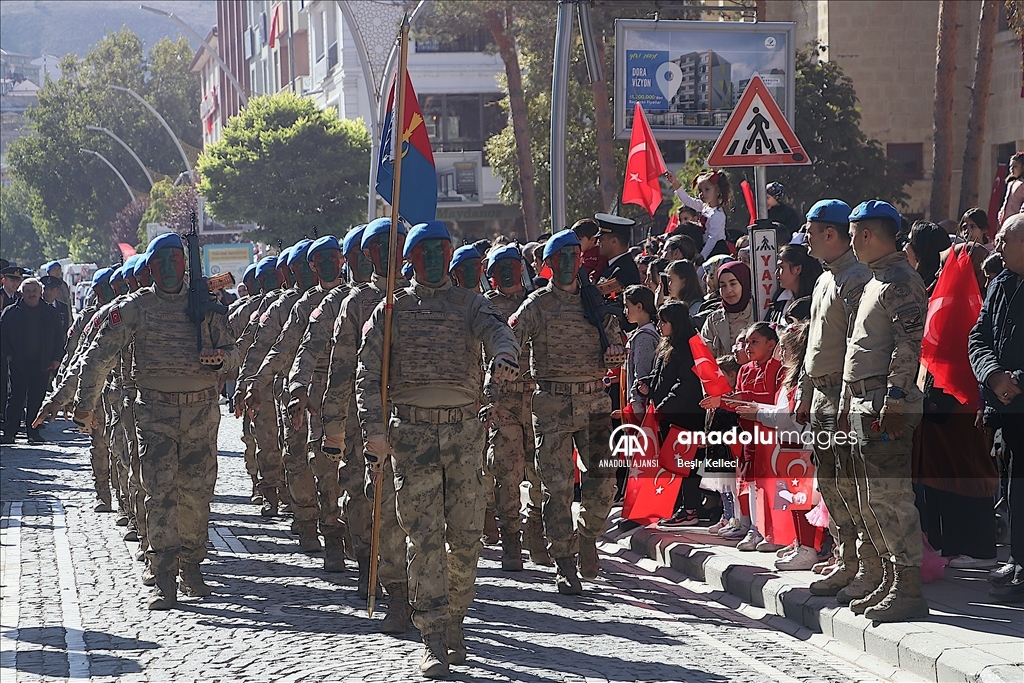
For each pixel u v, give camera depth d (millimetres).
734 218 24609
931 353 7820
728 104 18594
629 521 10695
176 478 8562
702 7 18719
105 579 9477
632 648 7137
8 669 6949
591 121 30078
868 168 25625
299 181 46125
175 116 99938
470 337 6930
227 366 8633
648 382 9758
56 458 17656
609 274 10867
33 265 124000
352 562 9953
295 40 60938
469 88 47188
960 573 8297
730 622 7879
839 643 7227
